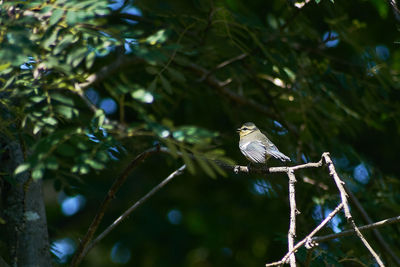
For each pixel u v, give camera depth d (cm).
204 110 1515
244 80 1348
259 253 1617
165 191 1647
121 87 693
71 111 685
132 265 1622
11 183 809
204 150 710
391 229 1180
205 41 1140
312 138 1221
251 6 1448
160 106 1299
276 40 1107
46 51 732
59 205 1739
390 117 1334
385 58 1366
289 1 1083
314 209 1192
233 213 1619
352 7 1361
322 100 1239
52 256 980
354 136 1299
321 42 1183
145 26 1240
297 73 1139
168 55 804
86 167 602
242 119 1436
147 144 1034
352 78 1138
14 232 810
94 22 696
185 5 1412
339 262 877
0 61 618
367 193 1215
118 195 1609
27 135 791
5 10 670
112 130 689
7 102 744
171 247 1590
